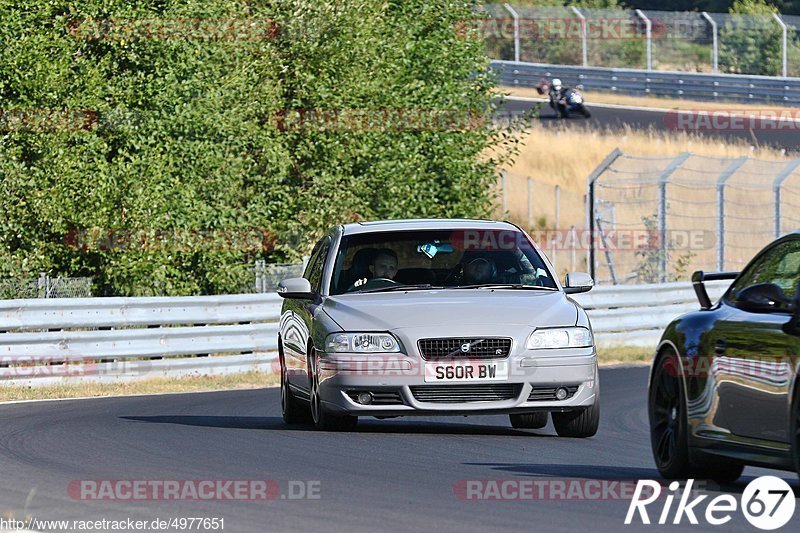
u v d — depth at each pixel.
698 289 27.56
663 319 74.25
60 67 63.16
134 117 64.25
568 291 36.00
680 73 165.38
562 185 127.56
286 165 69.81
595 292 71.19
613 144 136.38
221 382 55.41
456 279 35.84
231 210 66.44
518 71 181.12
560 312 33.50
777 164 124.31
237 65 68.38
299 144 72.50
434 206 77.81
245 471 26.73
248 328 58.19
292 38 72.12
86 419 39.56
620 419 40.06
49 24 64.88
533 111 83.31
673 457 25.64
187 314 56.50
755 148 131.75
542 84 158.12
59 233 63.56
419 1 79.94
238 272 66.88
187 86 65.25
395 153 74.88
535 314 33.19
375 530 19.97
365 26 73.94
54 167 62.44
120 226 63.38
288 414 37.81
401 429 36.38
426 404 32.25
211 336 56.94
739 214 113.75
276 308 59.53
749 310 23.59
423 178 78.00
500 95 83.00
